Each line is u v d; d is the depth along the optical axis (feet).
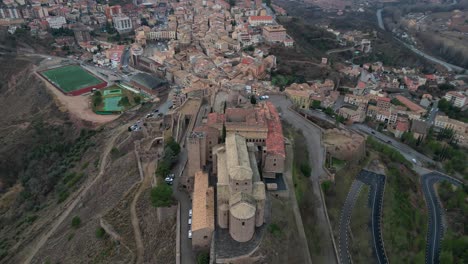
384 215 573.33
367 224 557.33
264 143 578.25
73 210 630.33
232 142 503.61
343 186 620.90
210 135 545.44
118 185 613.52
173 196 517.96
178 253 423.23
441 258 524.93
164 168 566.77
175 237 446.60
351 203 592.60
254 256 395.14
